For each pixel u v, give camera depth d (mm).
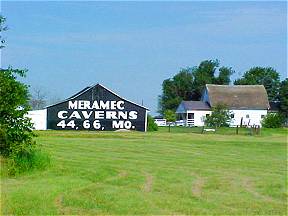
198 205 14430
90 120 72625
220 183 19109
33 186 16797
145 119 72875
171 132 64875
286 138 53344
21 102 20609
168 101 135375
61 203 14172
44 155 21547
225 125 89250
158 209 13734
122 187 17438
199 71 136875
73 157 27703
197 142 43281
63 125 72000
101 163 25141
